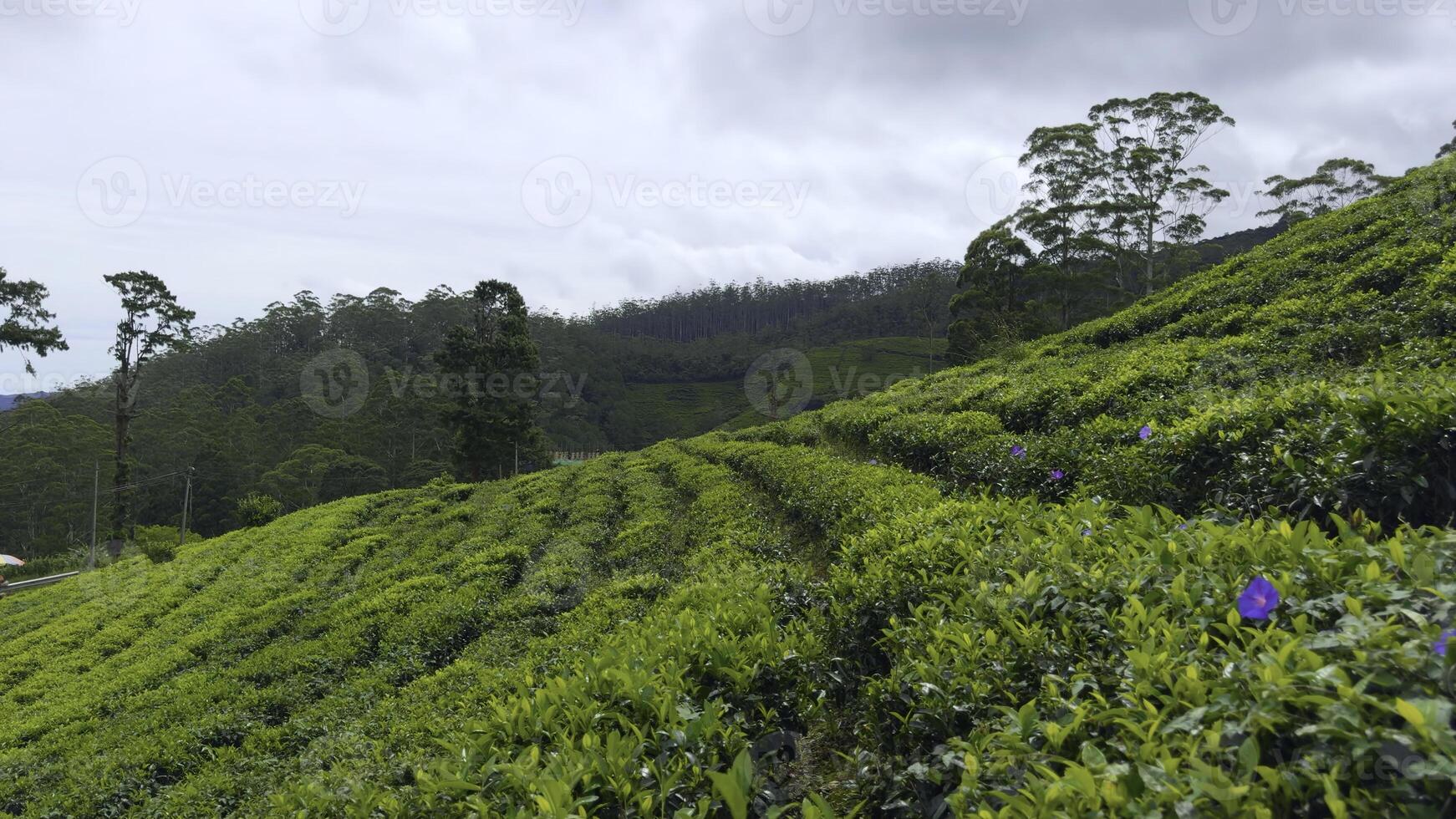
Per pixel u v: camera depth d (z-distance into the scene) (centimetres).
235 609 1466
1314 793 181
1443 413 383
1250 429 524
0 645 1645
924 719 314
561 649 844
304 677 1062
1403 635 211
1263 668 214
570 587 1166
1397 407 403
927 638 364
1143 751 207
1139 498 588
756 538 1020
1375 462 402
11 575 3362
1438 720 172
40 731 1095
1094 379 1208
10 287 3281
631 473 2138
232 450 5262
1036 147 4094
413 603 1241
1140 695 244
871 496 816
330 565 1684
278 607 1420
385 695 935
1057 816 197
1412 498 380
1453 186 1616
